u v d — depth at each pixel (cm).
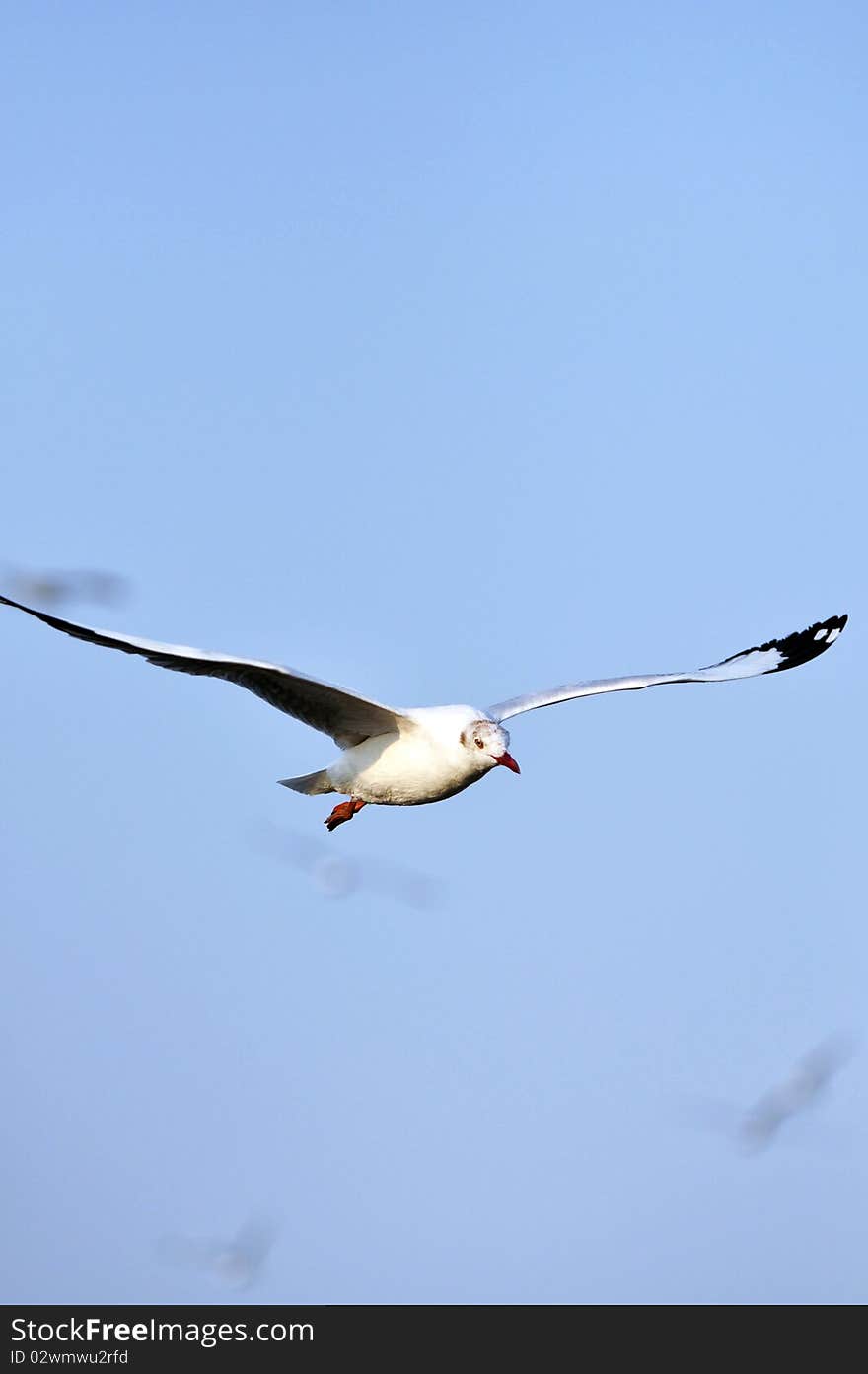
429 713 1630
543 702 1805
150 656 1497
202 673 1538
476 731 1605
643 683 1869
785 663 1952
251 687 1579
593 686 1845
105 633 1432
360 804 1695
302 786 1717
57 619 1418
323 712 1628
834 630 1972
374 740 1647
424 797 1661
